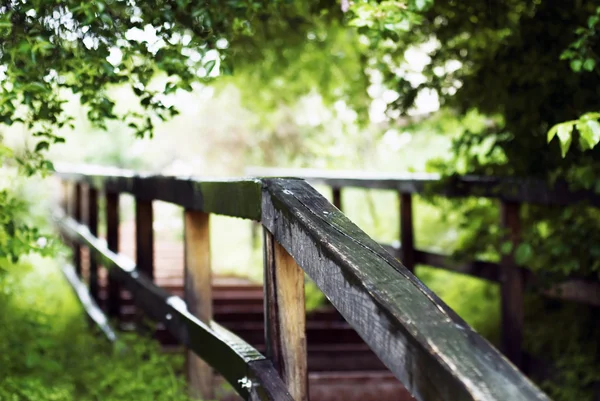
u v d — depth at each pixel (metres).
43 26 2.84
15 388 3.67
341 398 4.52
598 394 4.76
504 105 4.36
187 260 3.64
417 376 1.50
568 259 4.55
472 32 4.23
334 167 12.34
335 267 1.90
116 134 16.53
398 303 1.62
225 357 2.86
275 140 14.15
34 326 4.12
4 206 3.33
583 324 5.41
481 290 6.89
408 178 5.98
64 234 8.96
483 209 5.65
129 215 17.70
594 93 3.88
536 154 4.39
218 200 3.02
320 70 7.50
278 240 2.37
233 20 3.26
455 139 5.14
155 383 3.85
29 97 2.88
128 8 3.00
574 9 3.86
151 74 3.14
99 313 5.90
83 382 4.20
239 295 7.40
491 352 1.43
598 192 3.76
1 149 3.14
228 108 14.85
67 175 8.47
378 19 3.07
